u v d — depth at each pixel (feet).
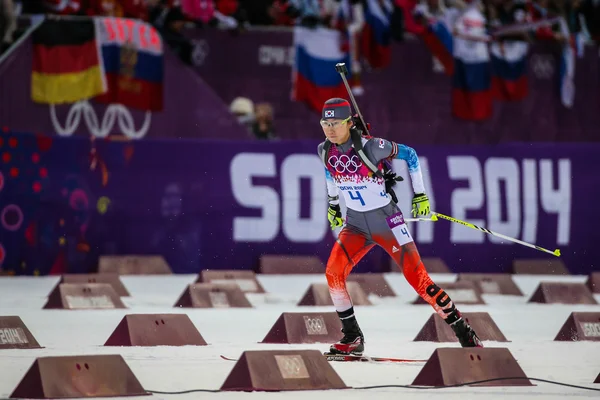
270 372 71.51
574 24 249.96
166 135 215.10
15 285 176.35
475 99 240.12
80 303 141.90
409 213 216.74
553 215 224.94
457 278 182.50
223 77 226.99
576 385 76.23
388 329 121.19
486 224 222.07
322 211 214.69
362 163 89.15
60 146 199.62
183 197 209.26
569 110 248.52
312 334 105.29
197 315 135.03
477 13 240.32
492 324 112.16
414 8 233.55
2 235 192.13
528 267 223.30
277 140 213.25
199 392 69.82
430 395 69.36
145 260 205.98
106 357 69.26
